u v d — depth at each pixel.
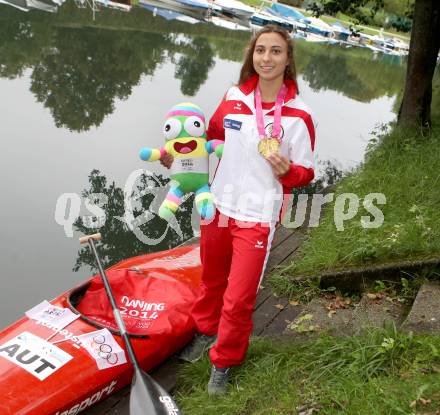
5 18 18.47
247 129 2.91
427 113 7.23
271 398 2.86
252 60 2.94
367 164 6.55
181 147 3.10
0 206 6.21
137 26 22.06
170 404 2.87
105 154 8.11
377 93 18.56
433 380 2.56
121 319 3.24
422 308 3.40
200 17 30.38
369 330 3.17
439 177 5.29
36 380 2.91
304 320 3.75
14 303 4.75
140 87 12.39
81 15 21.75
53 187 6.82
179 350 3.62
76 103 10.60
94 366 3.08
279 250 4.91
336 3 9.48
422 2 6.88
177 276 3.91
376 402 2.51
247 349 3.25
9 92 10.65
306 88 17.14
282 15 38.12
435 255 3.92
